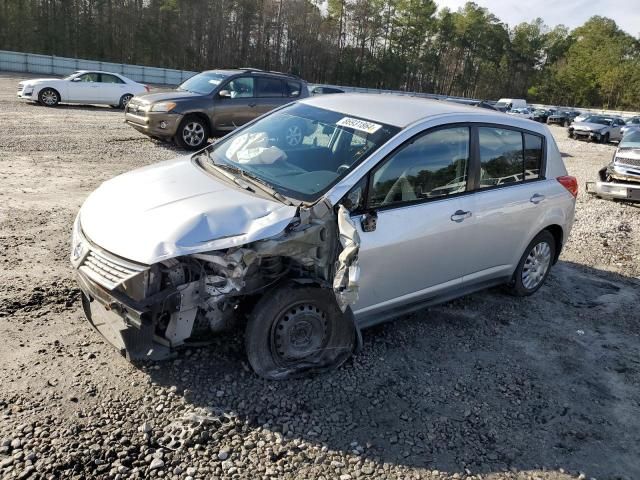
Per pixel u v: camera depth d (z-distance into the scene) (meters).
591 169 16.80
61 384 3.22
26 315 3.97
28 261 4.96
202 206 3.31
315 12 74.62
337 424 3.20
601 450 3.26
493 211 4.55
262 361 3.43
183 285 3.07
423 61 88.00
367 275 3.74
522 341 4.55
